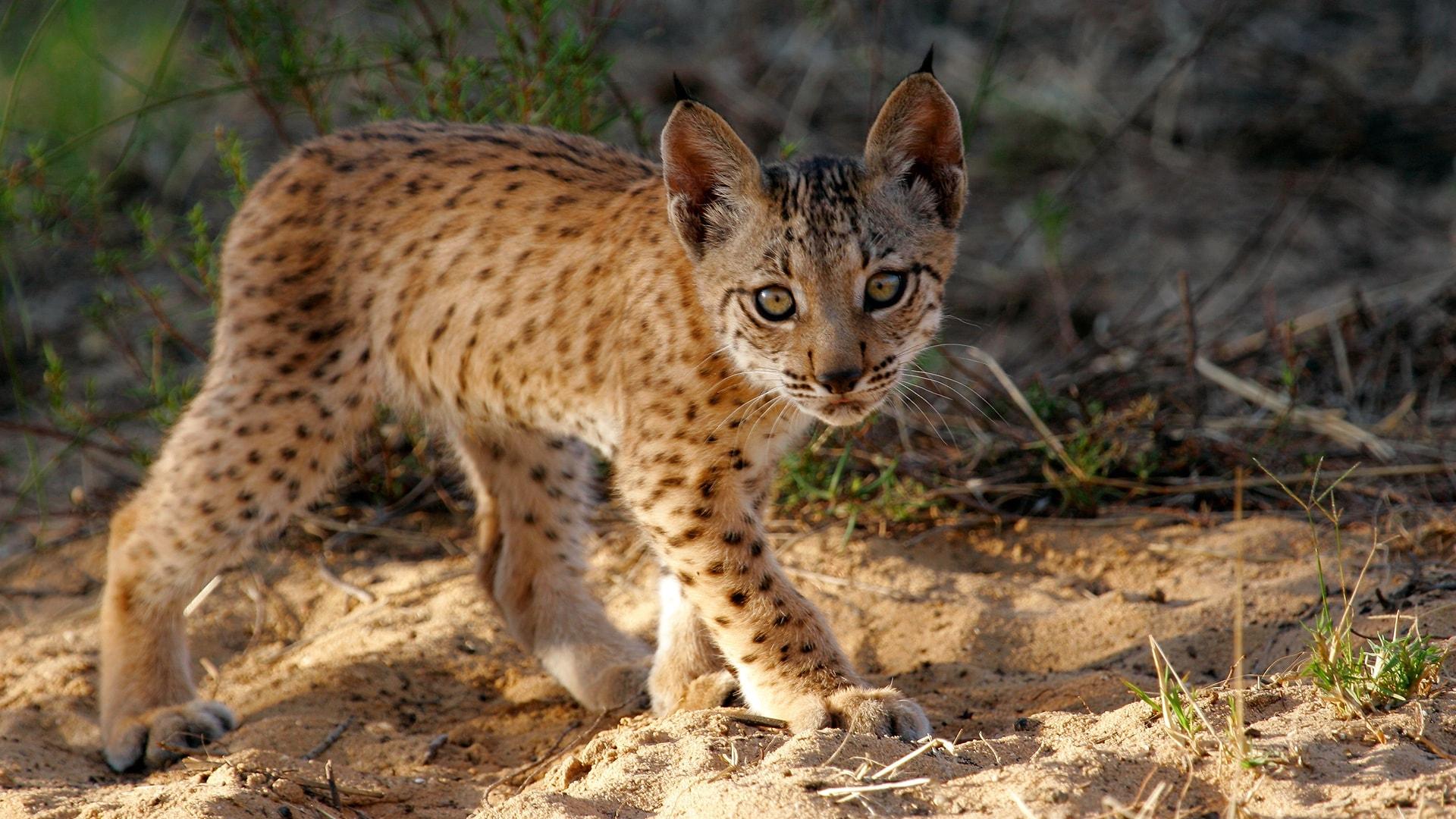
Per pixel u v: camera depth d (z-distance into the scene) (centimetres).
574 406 827
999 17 1931
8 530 1206
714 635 737
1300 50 1864
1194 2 1919
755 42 1892
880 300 724
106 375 1420
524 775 737
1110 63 1867
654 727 696
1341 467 1087
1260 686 657
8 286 1528
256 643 985
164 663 852
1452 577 845
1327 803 542
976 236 1680
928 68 725
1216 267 1573
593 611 912
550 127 953
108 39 1612
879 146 730
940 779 596
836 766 612
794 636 717
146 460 1132
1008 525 1055
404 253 847
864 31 1855
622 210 806
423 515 1150
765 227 717
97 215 1162
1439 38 1869
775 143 1755
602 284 799
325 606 1023
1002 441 1127
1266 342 1262
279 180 866
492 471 923
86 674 927
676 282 761
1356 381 1235
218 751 802
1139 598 903
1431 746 584
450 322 847
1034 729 676
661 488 752
